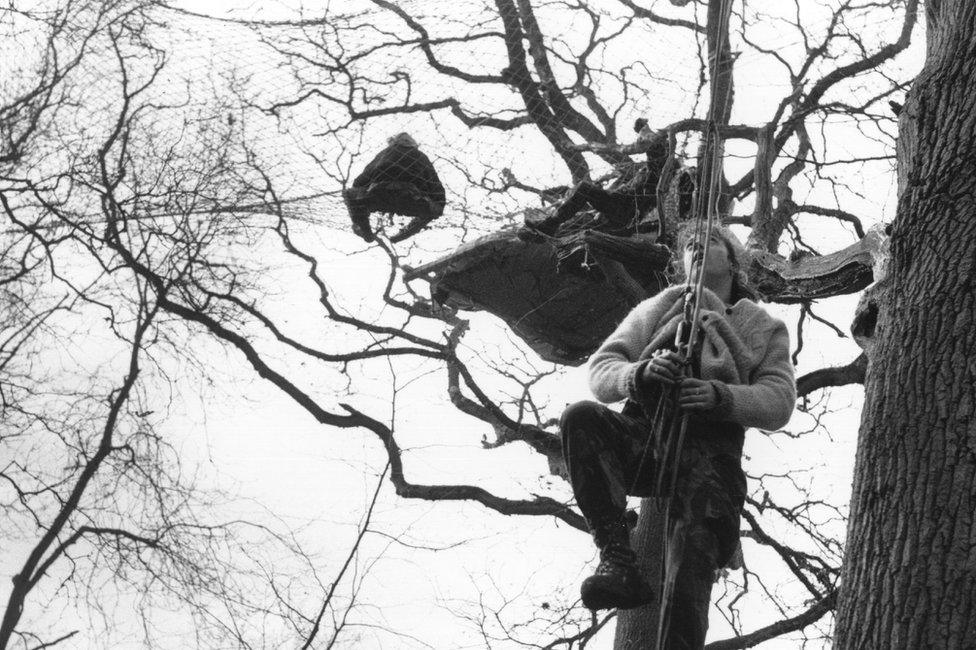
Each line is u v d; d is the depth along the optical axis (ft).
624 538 14.28
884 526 13.14
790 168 38.55
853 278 30.45
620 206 30.81
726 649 31.45
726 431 14.70
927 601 12.48
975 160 14.67
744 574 33.17
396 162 28.30
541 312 34.63
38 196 28.86
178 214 28.60
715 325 15.08
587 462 14.49
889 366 14.05
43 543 27.09
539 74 34.06
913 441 13.38
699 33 32.35
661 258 29.30
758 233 34.14
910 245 14.69
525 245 32.71
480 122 31.35
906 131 15.94
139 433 29.66
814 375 34.76
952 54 15.65
